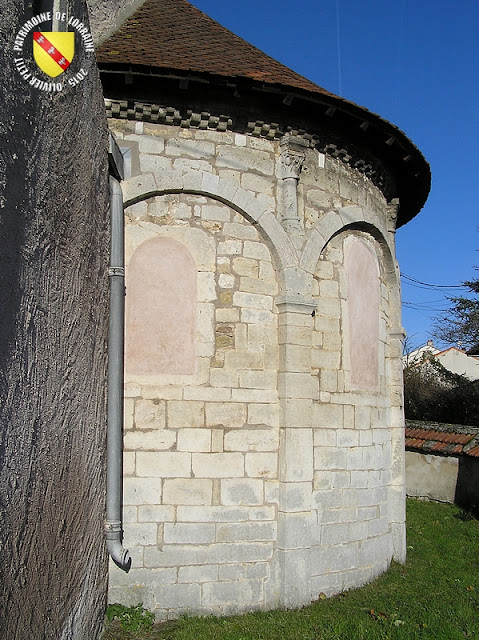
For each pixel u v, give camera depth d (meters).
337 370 7.60
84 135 4.54
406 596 7.02
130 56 6.68
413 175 9.09
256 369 6.96
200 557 6.44
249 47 8.59
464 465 12.62
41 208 3.47
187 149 6.96
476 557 8.81
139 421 6.42
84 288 4.66
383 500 8.21
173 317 6.70
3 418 2.83
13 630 2.97
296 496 6.80
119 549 5.69
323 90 7.63
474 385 20.94
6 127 2.86
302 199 7.53
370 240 8.68
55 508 3.75
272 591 6.66
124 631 5.59
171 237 6.82
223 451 6.66
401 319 9.14
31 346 3.29
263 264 7.18
